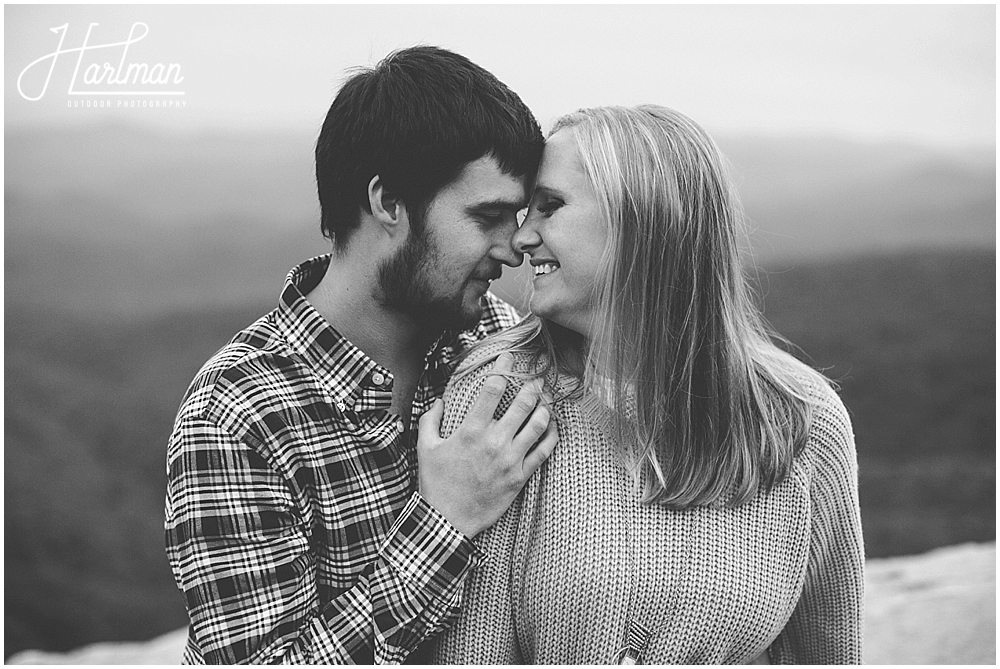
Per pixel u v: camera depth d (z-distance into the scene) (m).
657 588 1.23
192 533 1.23
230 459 1.24
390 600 1.22
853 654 1.44
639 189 1.21
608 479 1.26
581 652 1.23
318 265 1.50
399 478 1.36
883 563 3.22
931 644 2.44
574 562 1.22
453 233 1.32
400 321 1.41
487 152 1.30
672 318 1.25
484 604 1.26
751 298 1.46
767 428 1.29
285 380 1.32
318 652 1.21
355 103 1.36
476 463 1.21
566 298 1.26
